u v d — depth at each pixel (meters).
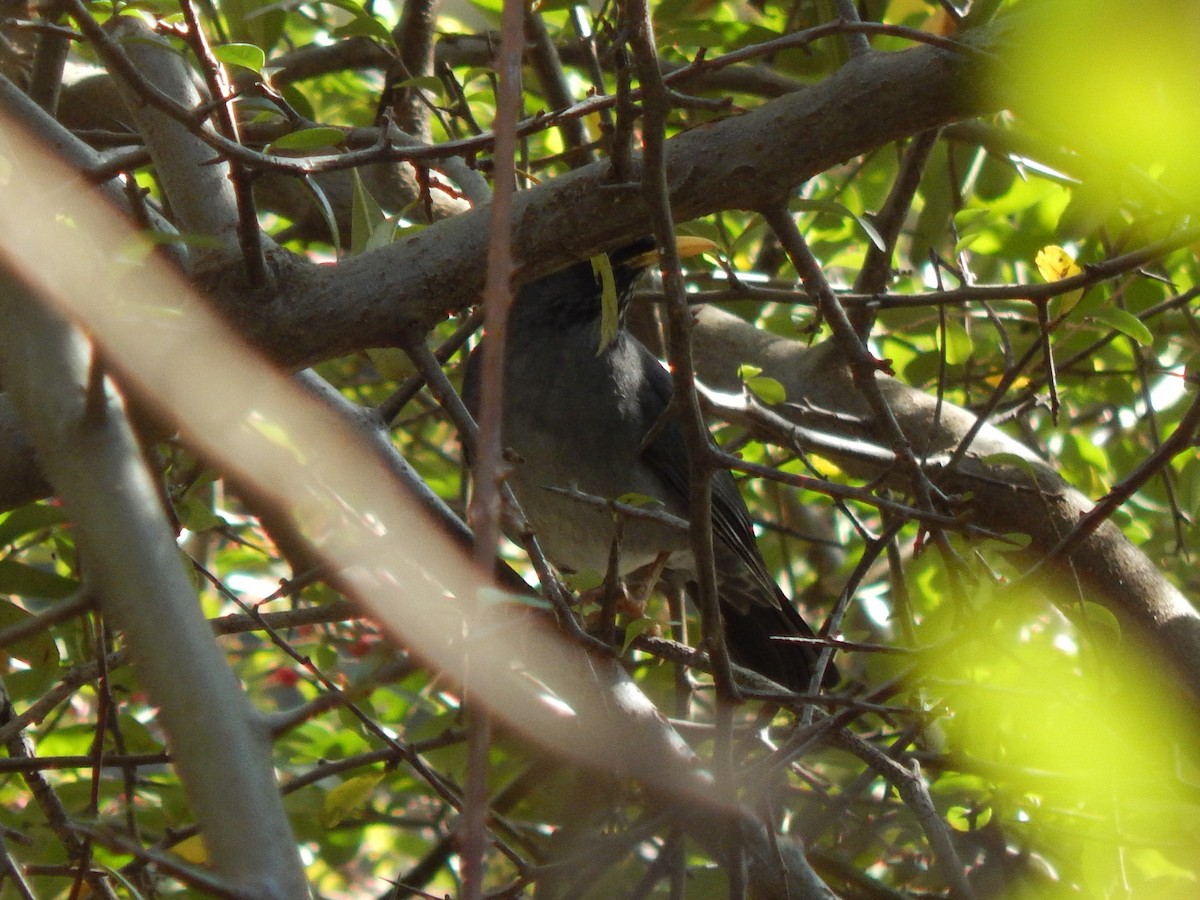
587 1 6.72
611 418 9.06
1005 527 7.92
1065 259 6.26
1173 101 4.05
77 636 7.55
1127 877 6.82
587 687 5.74
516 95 2.73
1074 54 4.04
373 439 6.33
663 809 5.86
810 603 11.05
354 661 9.68
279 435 7.89
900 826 7.68
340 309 4.94
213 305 4.90
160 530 3.55
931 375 9.09
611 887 7.04
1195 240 5.19
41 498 5.04
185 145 5.47
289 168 4.23
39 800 5.74
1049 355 5.62
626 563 9.29
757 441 8.95
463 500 8.76
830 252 9.60
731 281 7.20
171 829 6.54
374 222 5.76
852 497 4.29
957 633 4.84
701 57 4.48
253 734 3.46
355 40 9.84
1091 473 9.36
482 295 5.03
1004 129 7.30
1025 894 7.01
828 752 8.86
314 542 7.46
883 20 8.12
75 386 3.71
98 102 8.96
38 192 4.90
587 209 4.81
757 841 5.53
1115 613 7.70
